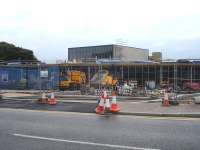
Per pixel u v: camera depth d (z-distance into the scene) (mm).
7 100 24406
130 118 14609
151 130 11312
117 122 13273
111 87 35719
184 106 18828
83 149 8508
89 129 11547
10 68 42219
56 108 18750
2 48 96500
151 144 9070
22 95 30250
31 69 43562
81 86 37156
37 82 40531
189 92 36188
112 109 16438
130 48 94375
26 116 15141
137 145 8945
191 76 46094
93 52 95938
